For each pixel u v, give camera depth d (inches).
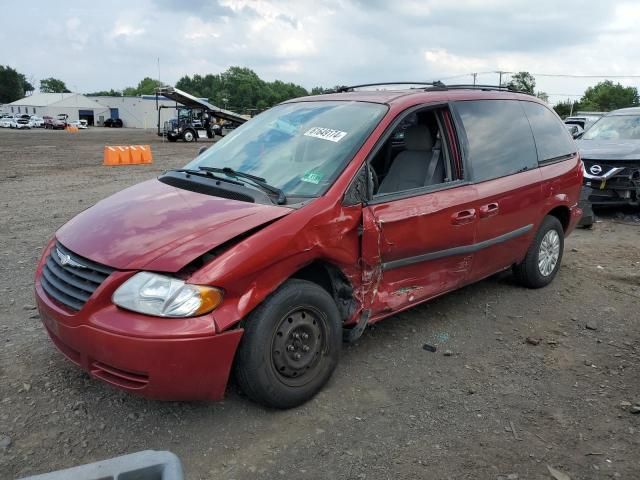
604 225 349.1
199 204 134.1
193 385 114.2
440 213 158.9
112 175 614.5
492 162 182.5
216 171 158.4
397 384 144.3
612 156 357.7
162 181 159.9
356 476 109.6
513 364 157.5
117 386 115.5
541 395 141.4
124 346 110.0
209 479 107.8
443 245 161.9
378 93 176.1
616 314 196.4
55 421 123.5
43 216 352.2
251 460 113.5
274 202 134.3
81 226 135.1
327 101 177.5
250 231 122.0
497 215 179.8
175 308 110.6
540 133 210.7
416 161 170.2
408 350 163.2
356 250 140.3
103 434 120.0
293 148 158.4
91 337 113.7
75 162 793.6
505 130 193.3
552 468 113.1
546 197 203.9
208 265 114.7
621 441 122.6
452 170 170.1
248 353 120.4
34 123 2847.0
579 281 231.0
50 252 137.6
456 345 168.1
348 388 141.4
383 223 144.1
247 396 129.6
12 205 395.5
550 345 170.2
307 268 141.6
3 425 121.3
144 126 3383.4
